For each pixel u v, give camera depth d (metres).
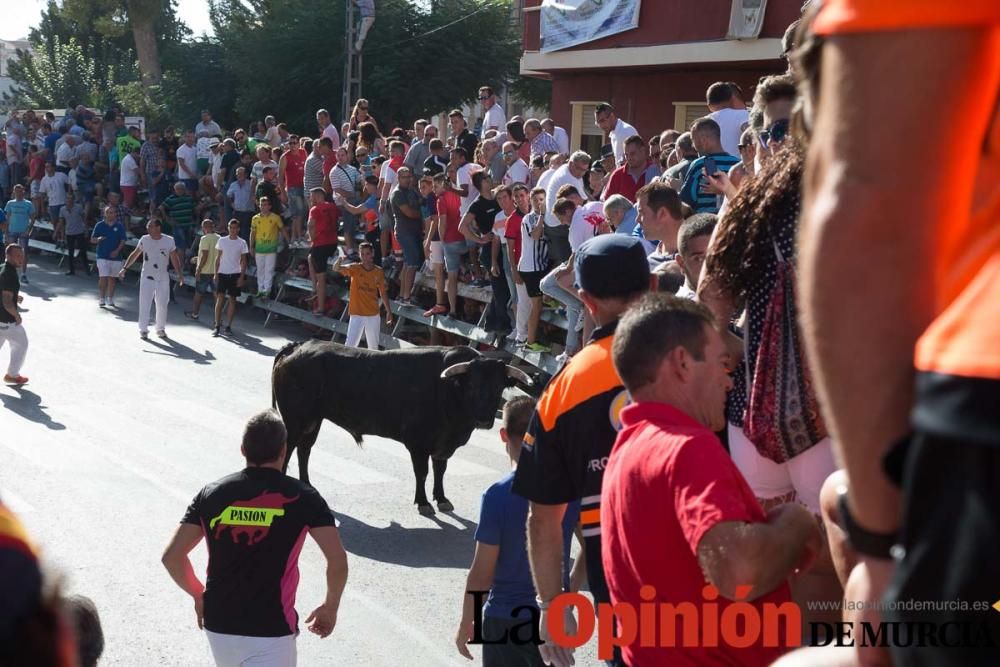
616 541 2.36
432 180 15.79
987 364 0.82
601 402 3.06
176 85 36.12
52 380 14.40
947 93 0.91
